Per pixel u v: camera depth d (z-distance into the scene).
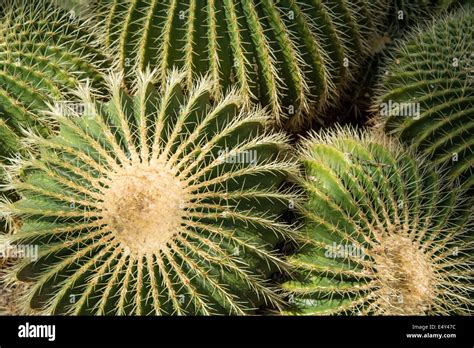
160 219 1.40
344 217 1.47
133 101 1.51
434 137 1.60
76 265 1.42
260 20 1.57
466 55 1.63
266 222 1.44
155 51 1.60
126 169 1.43
